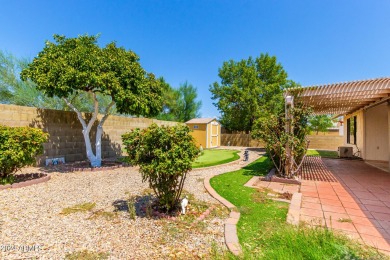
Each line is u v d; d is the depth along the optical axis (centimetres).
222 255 241
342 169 818
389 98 743
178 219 343
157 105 834
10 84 1052
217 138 2084
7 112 661
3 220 325
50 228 304
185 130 354
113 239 278
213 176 668
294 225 302
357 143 1176
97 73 675
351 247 246
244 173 726
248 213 367
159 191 362
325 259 215
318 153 1443
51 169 718
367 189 526
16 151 508
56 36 736
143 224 324
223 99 2097
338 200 442
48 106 1159
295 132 663
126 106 743
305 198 456
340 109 1173
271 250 240
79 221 331
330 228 305
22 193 464
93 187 525
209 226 320
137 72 755
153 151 339
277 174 682
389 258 232
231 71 2191
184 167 338
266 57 2109
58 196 450
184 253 248
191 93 2553
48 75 639
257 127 742
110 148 1059
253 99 1884
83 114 914
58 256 237
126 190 503
